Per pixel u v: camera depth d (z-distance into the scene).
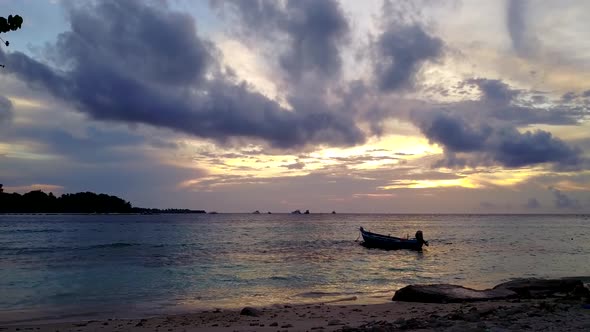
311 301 19.03
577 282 19.67
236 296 20.36
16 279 25.36
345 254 43.81
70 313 16.50
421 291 17.61
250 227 115.88
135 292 21.30
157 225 123.75
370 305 16.66
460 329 9.67
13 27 6.47
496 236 78.12
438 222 176.62
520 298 17.41
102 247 49.62
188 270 29.70
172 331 11.87
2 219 175.12
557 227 124.56
